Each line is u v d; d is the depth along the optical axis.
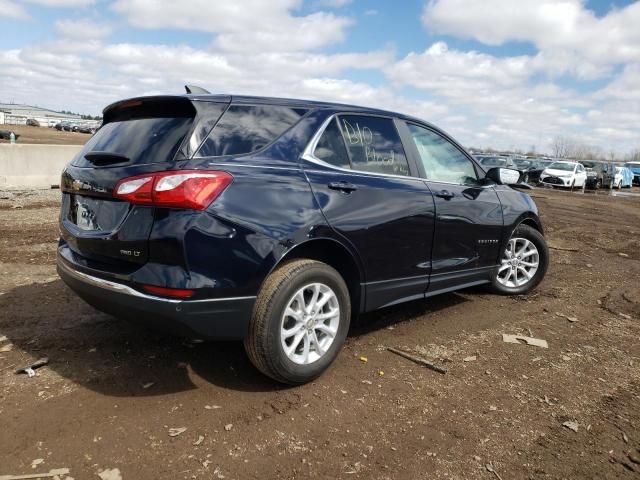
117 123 3.52
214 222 2.84
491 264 5.04
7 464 2.43
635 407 3.30
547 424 3.04
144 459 2.52
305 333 3.29
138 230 2.86
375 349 4.00
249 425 2.85
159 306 2.79
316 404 3.11
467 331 4.48
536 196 21.64
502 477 2.53
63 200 3.65
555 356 4.05
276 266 3.13
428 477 2.50
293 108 3.49
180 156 2.90
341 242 3.43
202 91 3.43
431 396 3.29
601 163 32.84
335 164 3.56
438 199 4.22
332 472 2.50
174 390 3.19
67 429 2.73
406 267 3.99
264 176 3.08
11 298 4.78
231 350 3.81
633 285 6.57
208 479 2.40
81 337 3.92
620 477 2.58
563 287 6.24
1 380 3.23
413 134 4.32
